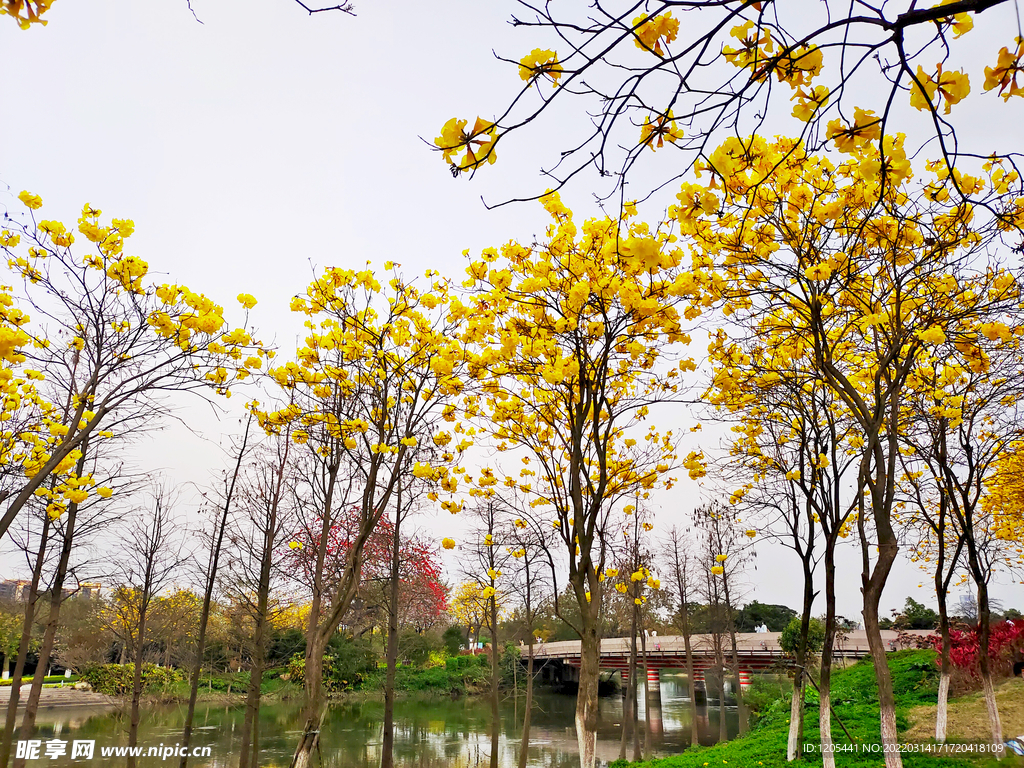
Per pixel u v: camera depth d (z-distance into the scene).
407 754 17.83
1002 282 5.96
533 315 6.11
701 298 5.96
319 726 6.82
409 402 7.72
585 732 6.17
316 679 6.93
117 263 5.69
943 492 9.38
